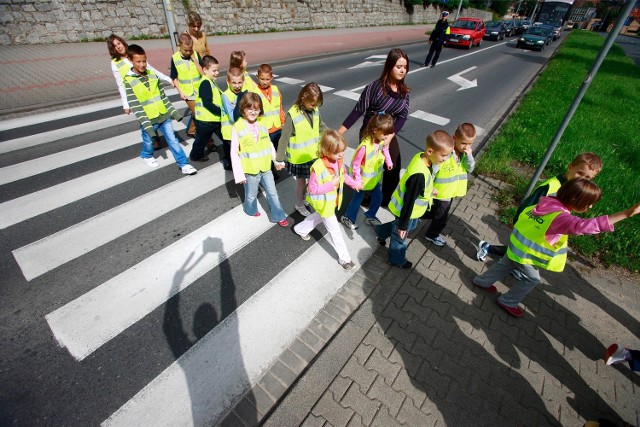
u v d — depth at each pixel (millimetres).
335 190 3178
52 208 4207
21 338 2682
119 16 12781
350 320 3004
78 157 5422
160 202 4477
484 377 2621
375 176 3703
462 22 21281
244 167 3699
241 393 2451
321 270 3574
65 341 2682
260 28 18344
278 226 4203
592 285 3592
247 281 3379
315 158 3904
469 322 3062
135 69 4254
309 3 21016
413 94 10469
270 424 2270
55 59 10164
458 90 11219
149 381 2461
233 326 2914
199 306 3066
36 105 7141
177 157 4980
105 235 3828
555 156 6172
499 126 8008
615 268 3846
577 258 3947
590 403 2518
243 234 4023
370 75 12008
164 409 2312
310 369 2592
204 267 3504
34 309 2920
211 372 2557
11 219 3979
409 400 2434
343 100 9094
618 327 3141
